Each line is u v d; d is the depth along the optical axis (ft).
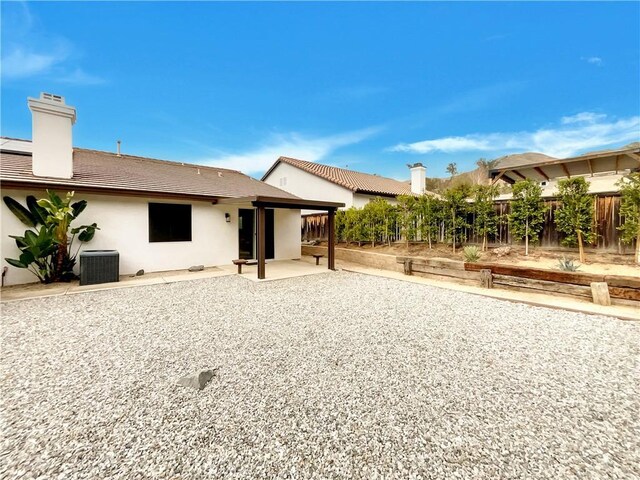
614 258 24.32
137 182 32.24
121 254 30.22
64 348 13.08
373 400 9.15
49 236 24.35
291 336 14.46
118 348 13.10
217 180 44.62
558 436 7.55
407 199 38.50
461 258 31.63
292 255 45.06
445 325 15.94
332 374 10.77
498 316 17.40
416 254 35.81
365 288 25.20
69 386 10.02
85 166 33.47
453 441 7.39
